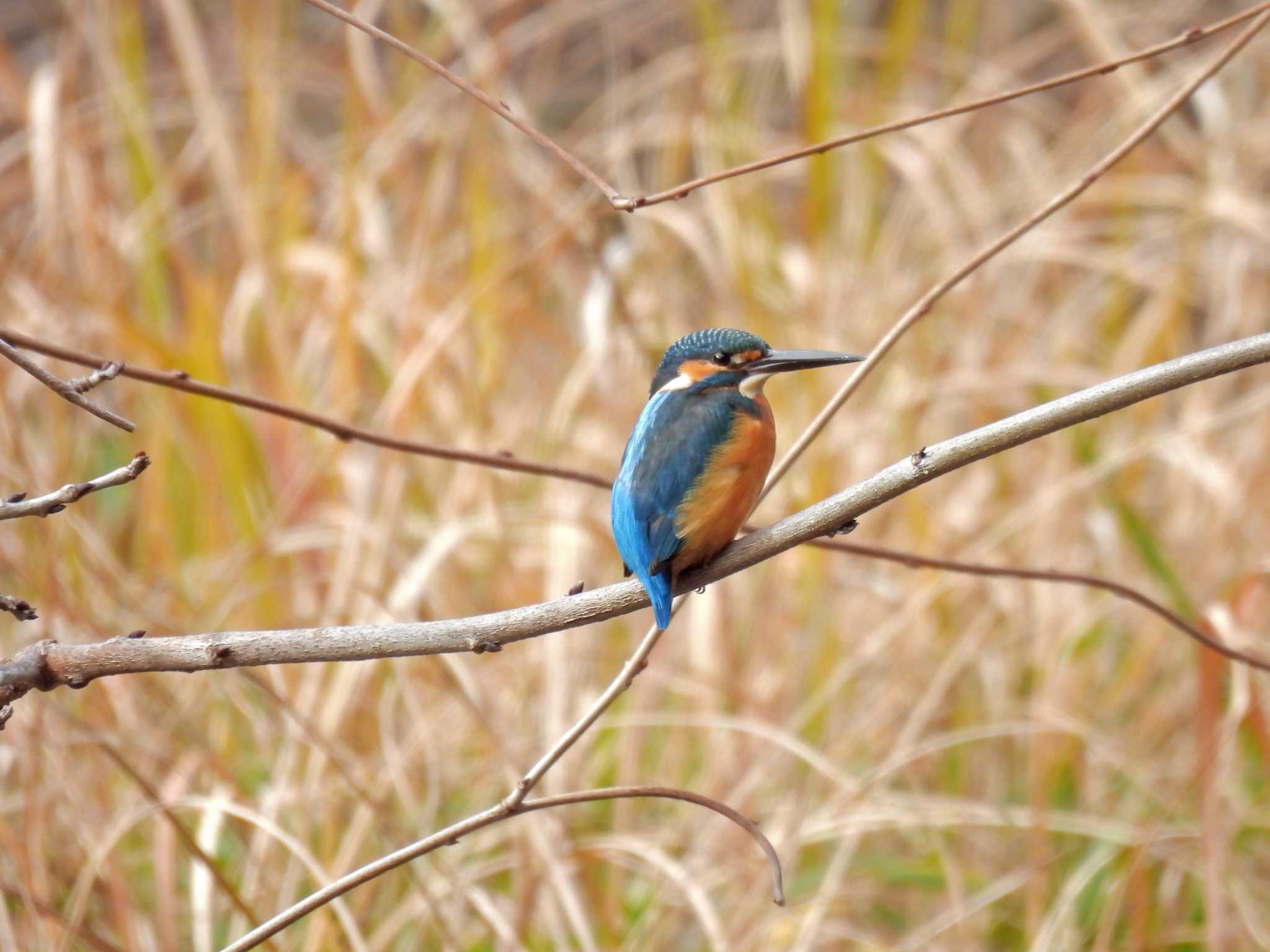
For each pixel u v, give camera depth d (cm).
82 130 1453
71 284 1345
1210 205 1435
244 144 1529
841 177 1502
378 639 625
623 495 697
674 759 1118
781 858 994
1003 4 1878
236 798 1001
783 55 1623
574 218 1321
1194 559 1251
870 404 1316
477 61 1427
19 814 1002
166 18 1491
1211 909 895
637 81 1667
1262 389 1401
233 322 1357
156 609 1145
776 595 1191
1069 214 1547
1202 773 952
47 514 550
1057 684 1113
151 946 931
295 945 947
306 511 1257
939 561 810
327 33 1764
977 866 1062
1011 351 1441
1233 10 1855
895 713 1157
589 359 1248
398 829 936
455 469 1259
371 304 1381
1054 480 1282
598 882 1034
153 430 1260
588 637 1165
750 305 1327
